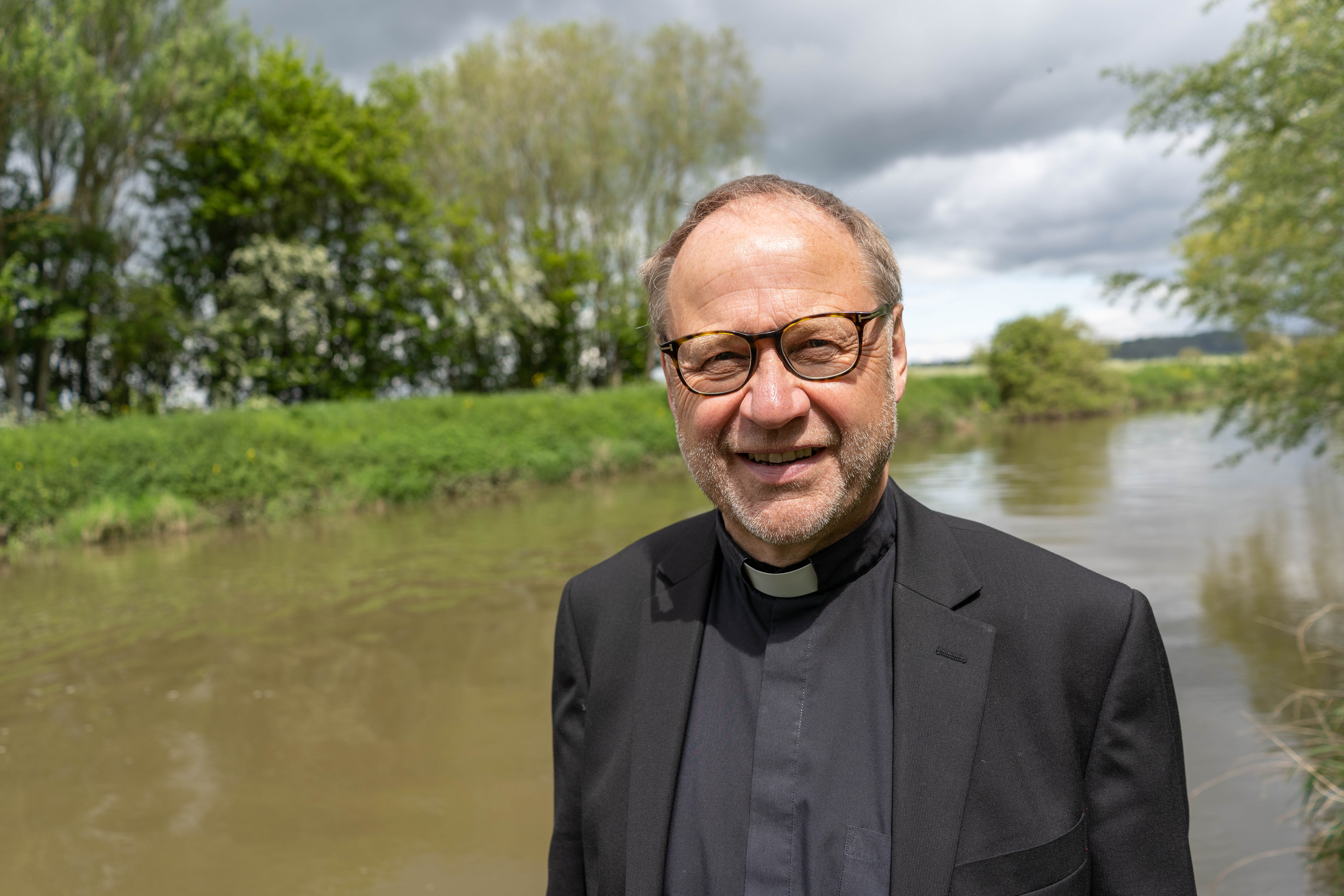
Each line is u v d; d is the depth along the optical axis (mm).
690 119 28562
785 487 1033
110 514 10766
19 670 5480
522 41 27016
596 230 29531
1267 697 4328
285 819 3504
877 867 954
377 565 8648
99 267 18781
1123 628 1012
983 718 982
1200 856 2951
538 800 3639
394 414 16844
